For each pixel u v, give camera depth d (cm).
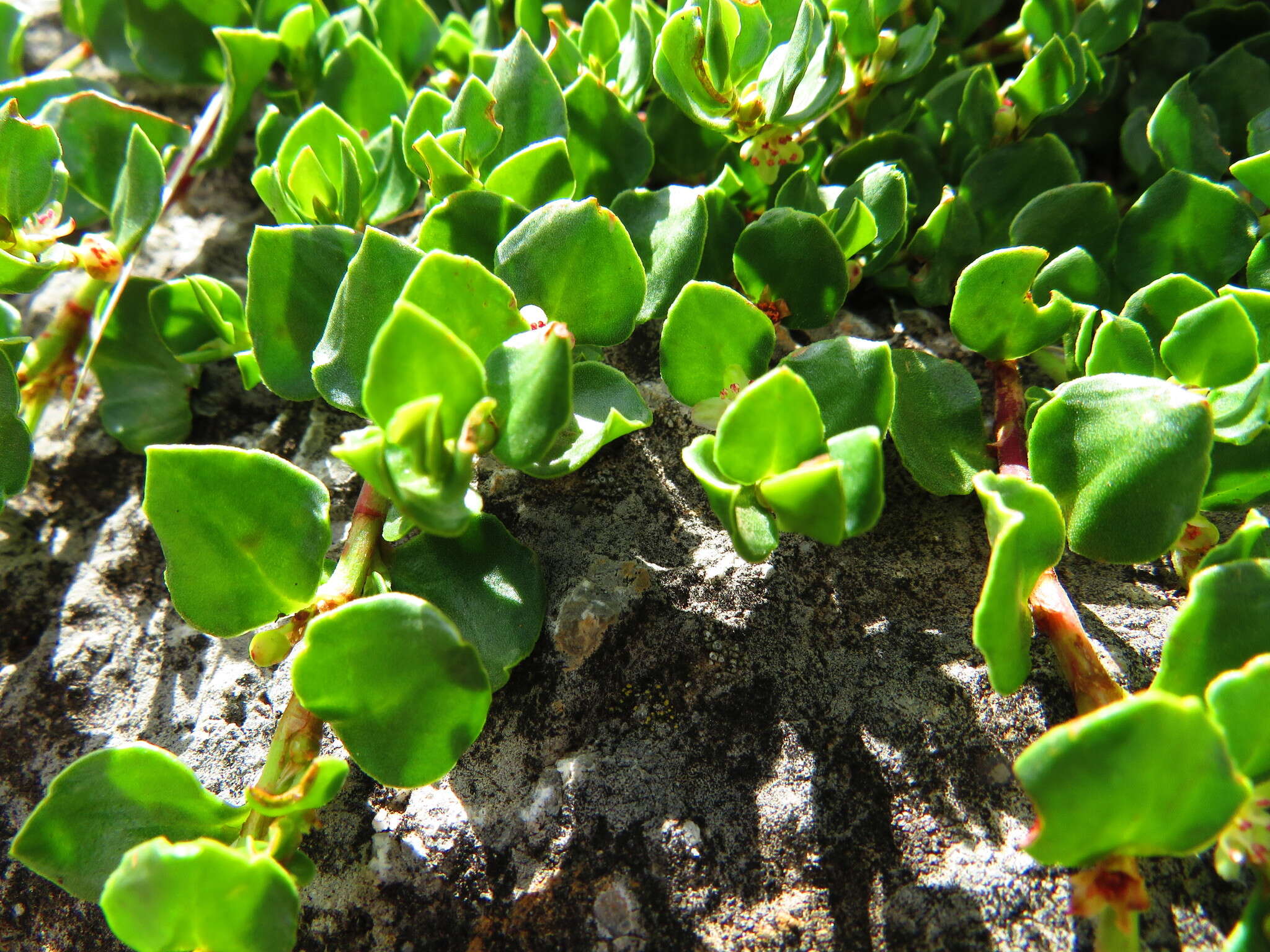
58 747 9
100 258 10
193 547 8
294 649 8
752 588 9
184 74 13
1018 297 9
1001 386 9
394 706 7
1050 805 6
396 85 12
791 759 8
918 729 8
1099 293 9
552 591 9
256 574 8
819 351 8
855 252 10
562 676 9
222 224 13
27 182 10
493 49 13
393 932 8
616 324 9
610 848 8
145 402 11
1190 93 10
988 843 8
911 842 8
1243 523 9
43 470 11
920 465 9
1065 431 8
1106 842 6
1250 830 6
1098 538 8
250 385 10
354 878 8
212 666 9
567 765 8
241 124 12
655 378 10
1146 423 8
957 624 9
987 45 12
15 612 10
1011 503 7
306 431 11
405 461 7
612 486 10
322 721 7
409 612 7
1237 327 8
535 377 7
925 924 7
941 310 11
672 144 11
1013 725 8
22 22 13
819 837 8
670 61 9
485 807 8
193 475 8
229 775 9
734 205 10
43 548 11
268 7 12
